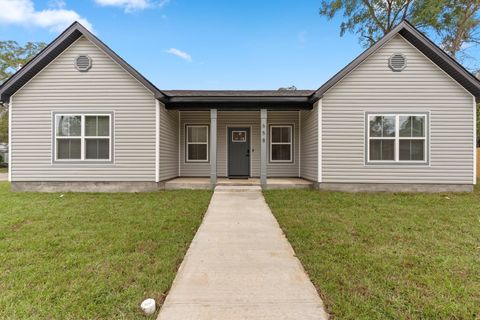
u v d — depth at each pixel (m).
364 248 3.48
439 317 2.07
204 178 10.07
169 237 3.90
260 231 4.28
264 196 7.13
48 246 3.50
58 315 2.05
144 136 8.10
